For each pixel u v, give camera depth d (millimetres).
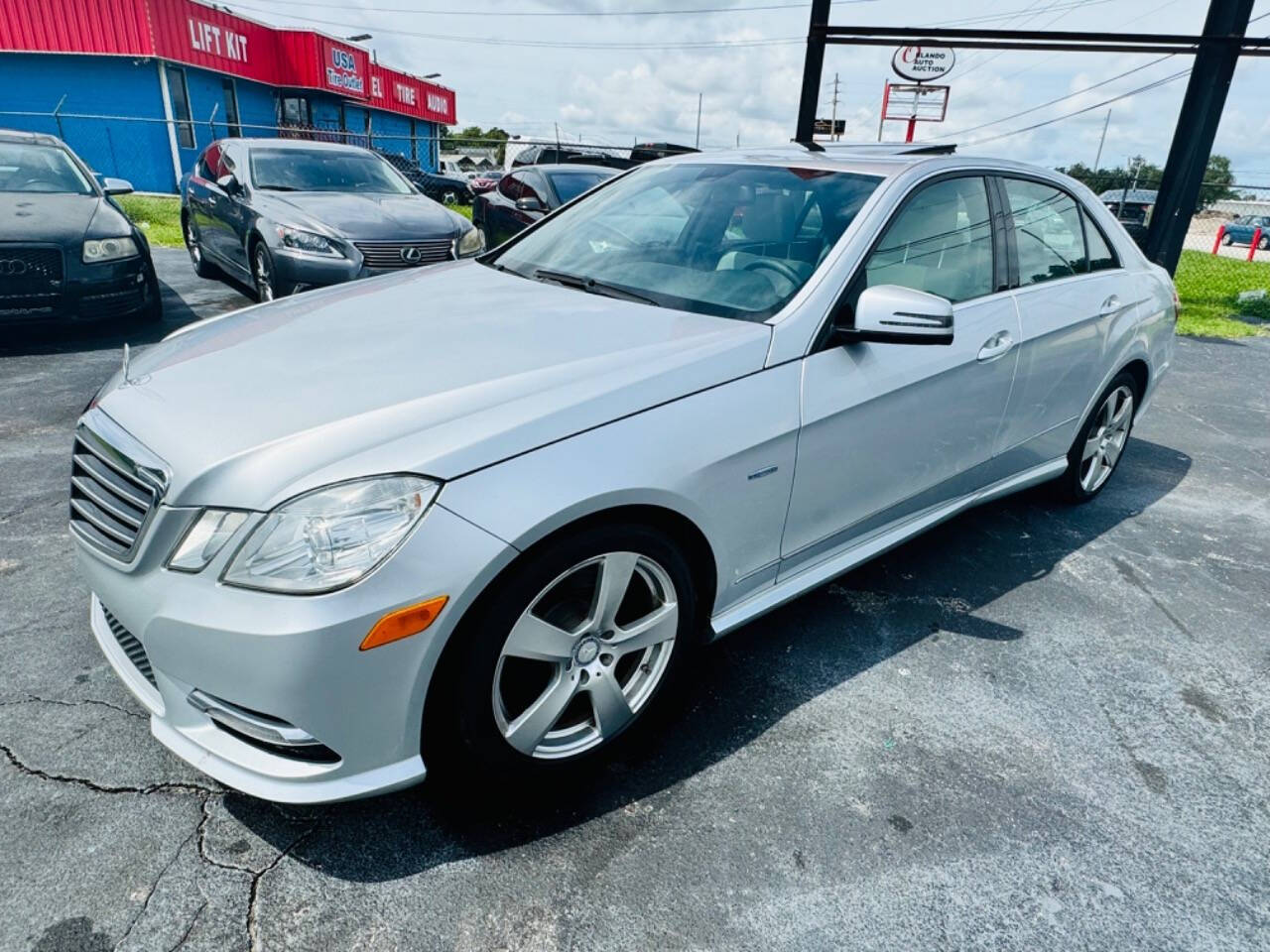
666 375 2062
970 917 1794
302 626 1595
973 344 2824
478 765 1917
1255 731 2457
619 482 1885
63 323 5660
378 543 1642
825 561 2648
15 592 2811
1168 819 2098
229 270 7547
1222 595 3260
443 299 2635
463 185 23312
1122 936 1770
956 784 2178
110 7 19797
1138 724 2459
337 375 2016
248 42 23984
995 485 3332
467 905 1767
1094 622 3012
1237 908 1851
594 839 1954
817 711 2439
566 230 3234
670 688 2305
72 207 5977
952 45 8375
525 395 1911
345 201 6848
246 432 1783
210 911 1722
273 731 1703
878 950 1711
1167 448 5051
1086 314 3383
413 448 1723
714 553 2197
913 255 2686
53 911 1697
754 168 3051
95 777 2045
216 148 8188
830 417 2357
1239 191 13273
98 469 1946
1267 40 8219
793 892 1836
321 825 1952
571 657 1984
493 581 1781
